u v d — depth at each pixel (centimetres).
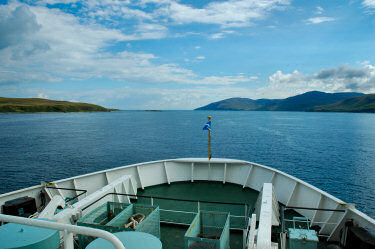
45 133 7519
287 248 524
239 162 1060
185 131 8456
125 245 292
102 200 647
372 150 4666
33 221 200
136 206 580
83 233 183
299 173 3092
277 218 574
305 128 9444
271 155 4222
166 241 631
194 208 844
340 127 9819
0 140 5900
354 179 2834
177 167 1112
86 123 12212
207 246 445
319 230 659
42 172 3031
